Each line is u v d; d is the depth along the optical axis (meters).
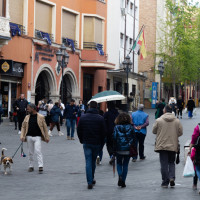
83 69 55.34
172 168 15.35
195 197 13.26
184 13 78.56
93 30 55.28
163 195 13.53
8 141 28.86
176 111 59.22
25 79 44.62
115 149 15.12
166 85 91.62
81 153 24.94
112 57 62.78
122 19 69.06
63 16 51.78
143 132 23.06
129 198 12.96
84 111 41.38
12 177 17.17
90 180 14.88
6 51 41.59
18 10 44.00
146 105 85.94
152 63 88.50
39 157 18.31
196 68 80.62
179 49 77.94
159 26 83.56
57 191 14.24
